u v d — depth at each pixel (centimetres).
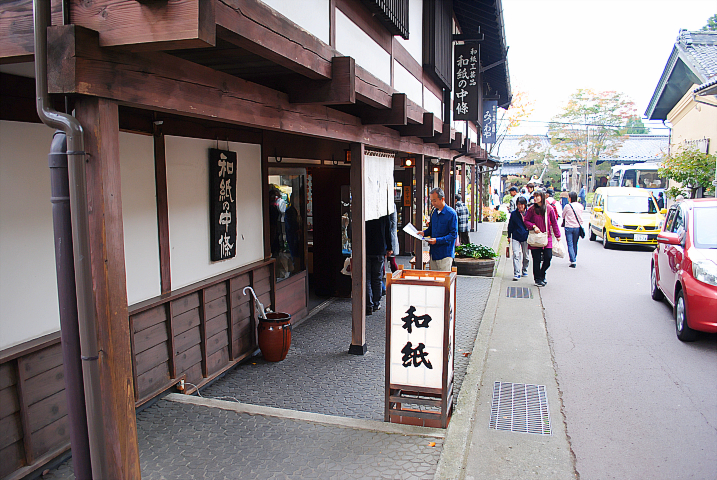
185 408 460
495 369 601
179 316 502
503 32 1303
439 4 972
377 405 497
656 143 5059
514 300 952
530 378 573
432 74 960
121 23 243
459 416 457
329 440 408
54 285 369
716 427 450
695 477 374
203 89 326
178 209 504
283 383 554
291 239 787
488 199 3094
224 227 572
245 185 629
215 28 260
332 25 483
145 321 456
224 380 562
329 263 958
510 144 5578
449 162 1245
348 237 946
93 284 251
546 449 418
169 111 305
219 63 387
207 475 357
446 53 1057
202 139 541
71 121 241
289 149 745
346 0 529
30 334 353
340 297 958
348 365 609
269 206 695
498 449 419
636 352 655
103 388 254
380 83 559
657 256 904
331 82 435
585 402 508
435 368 429
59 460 366
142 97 272
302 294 817
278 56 340
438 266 782
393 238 851
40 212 359
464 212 1352
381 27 656
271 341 608
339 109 614
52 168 247
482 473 384
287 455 384
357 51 566
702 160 1695
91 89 240
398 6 664
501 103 2273
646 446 420
